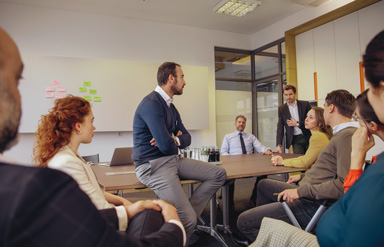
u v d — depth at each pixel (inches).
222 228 107.0
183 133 93.7
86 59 196.7
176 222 31.0
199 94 231.5
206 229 105.0
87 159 136.3
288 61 221.0
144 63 212.5
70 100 52.2
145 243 23.0
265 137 259.0
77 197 18.0
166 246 25.4
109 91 201.8
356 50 178.2
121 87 205.0
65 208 16.8
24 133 181.6
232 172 84.7
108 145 206.7
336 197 59.1
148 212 37.8
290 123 166.1
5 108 18.1
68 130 49.8
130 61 208.5
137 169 75.4
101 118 199.2
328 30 196.2
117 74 204.4
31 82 181.8
